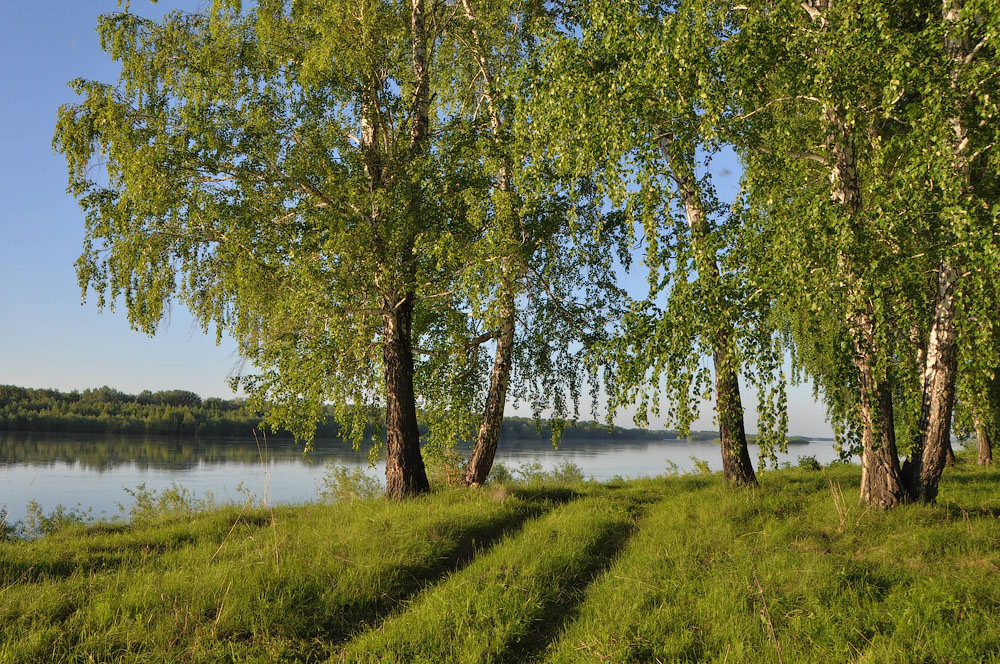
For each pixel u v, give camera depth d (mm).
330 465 15891
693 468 19031
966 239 5617
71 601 5965
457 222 11141
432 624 5641
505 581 6664
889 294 6820
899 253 6609
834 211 6090
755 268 6738
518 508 10742
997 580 6039
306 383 11445
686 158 6480
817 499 10086
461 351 13141
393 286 11023
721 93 6457
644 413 6836
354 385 12547
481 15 12938
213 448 52938
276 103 10570
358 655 5164
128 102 10789
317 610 6035
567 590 6859
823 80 6105
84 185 11227
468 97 14703
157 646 5164
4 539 9367
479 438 14359
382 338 12586
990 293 5945
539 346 14797
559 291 14594
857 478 13094
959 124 6402
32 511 12242
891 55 5898
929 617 5301
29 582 6586
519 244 11039
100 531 9867
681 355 6527
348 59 10500
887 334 7203
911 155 6070
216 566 6973
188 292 11719
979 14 6227
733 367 6715
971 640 4852
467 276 10164
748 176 6699
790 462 18391
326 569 6898
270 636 5473
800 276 6254
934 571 6508
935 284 9188
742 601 5820
